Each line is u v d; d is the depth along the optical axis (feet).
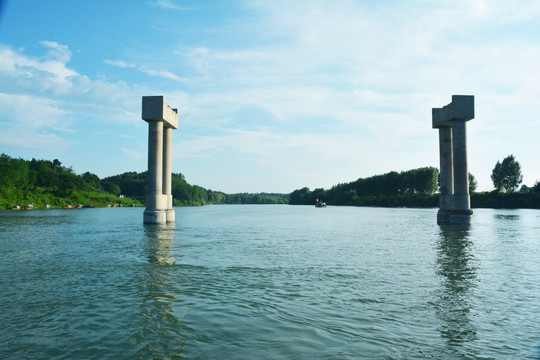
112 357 26.13
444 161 167.73
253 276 52.26
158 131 152.15
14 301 39.75
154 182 153.38
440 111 161.48
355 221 202.08
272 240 100.53
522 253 75.20
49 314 35.53
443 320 33.86
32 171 498.28
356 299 40.50
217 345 28.14
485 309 37.14
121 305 38.34
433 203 478.59
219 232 126.31
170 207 174.50
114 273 54.34
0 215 235.20
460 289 45.03
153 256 70.38
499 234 115.65
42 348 27.68
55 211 317.01
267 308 37.27
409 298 41.04
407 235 115.55
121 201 581.53
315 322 33.22
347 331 31.01
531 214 252.62
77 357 26.14
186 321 33.47
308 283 48.03
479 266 60.44
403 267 59.41
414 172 534.78
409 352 27.02
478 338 29.76
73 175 534.78
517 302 39.65
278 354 26.53
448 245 88.79
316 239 103.65
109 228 138.00
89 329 31.58
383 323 32.99
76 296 41.75
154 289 44.86
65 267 59.11
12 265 60.80
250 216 282.15
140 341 28.99
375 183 609.42
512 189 435.94
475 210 330.75
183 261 64.80
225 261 64.90
